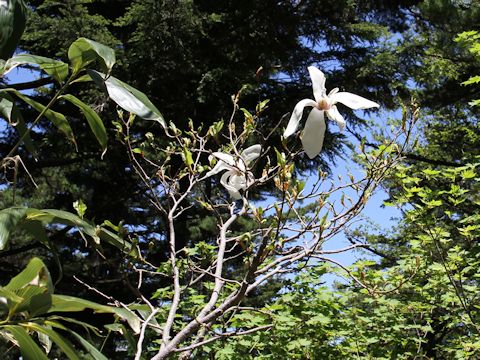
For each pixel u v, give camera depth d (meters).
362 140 2.25
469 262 4.48
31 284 1.26
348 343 4.50
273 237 1.89
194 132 2.48
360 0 11.90
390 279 4.28
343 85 10.16
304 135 1.73
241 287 1.79
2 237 1.41
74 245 11.35
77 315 8.45
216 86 8.91
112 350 7.91
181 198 2.36
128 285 2.04
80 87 8.70
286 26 9.94
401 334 4.64
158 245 10.05
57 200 11.82
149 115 1.62
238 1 9.70
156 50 8.30
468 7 11.80
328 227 2.03
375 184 2.13
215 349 4.18
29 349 1.24
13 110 1.78
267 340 4.27
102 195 10.95
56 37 7.90
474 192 5.38
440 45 10.85
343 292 4.68
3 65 1.66
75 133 9.24
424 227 4.49
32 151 1.82
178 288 2.07
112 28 9.92
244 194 2.06
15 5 1.76
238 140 2.24
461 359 4.40
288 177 1.81
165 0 8.10
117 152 9.37
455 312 4.65
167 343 1.84
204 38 9.75
